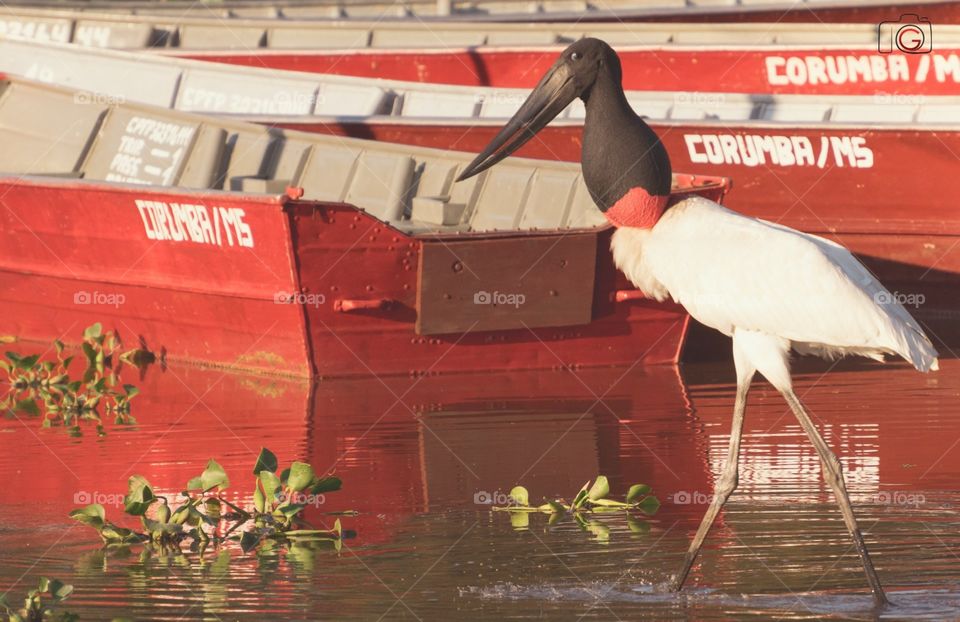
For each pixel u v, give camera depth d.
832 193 17.38
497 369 15.02
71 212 16.00
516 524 8.95
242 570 8.00
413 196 17.53
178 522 8.82
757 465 10.45
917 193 17.03
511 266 14.54
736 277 7.81
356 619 7.06
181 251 15.02
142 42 26.70
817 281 7.67
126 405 13.45
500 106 20.72
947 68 19.92
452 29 25.22
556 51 22.25
